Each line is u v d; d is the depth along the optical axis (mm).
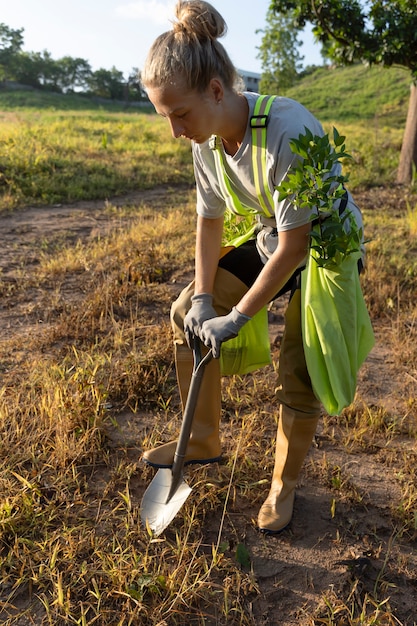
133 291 4602
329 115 31781
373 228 6930
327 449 2877
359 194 9977
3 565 2113
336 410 2109
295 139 1826
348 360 2082
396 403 3311
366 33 9312
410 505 2492
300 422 2320
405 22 8898
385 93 33906
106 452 2732
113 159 12016
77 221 7488
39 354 3633
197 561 2150
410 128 10852
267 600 2082
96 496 2488
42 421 2846
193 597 2035
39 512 2330
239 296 2305
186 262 5344
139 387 3225
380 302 4539
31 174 9594
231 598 2072
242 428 2857
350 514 2475
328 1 9094
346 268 2020
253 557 2248
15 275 5105
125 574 2076
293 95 38188
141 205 8625
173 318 2316
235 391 3303
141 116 31734
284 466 2402
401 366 3709
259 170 1984
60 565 2135
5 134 12508
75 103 56469
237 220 3797
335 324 2047
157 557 2189
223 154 2068
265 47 35094
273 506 2387
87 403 2916
